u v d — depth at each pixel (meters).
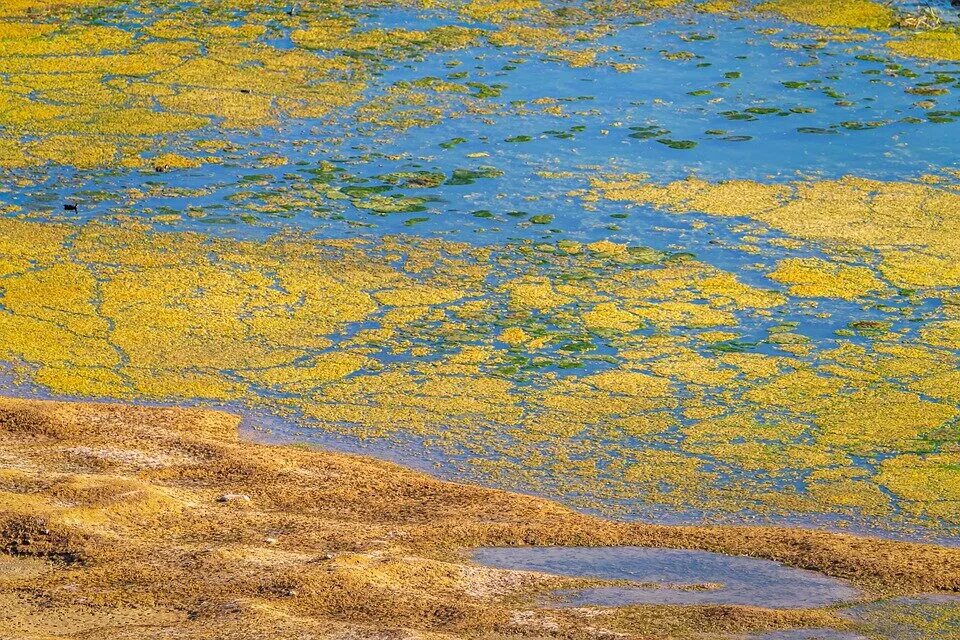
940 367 40.75
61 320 44.28
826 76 65.38
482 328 43.81
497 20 72.44
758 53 68.06
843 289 46.19
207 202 53.75
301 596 27.36
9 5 73.56
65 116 61.91
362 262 48.62
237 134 60.28
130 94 64.06
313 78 65.81
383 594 27.59
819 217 51.91
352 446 36.97
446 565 29.23
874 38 69.56
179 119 61.59
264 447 36.50
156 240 50.34
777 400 39.00
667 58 67.75
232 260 48.81
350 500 33.53
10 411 37.22
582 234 50.72
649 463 35.94
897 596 28.09
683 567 29.80
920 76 65.19
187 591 27.69
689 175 55.72
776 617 26.77
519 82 65.38
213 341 43.03
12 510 30.47
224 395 39.81
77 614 26.47
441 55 68.38
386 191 54.59
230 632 25.30
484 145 58.91
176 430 37.09
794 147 58.31
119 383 40.38
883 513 33.22
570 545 30.95
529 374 40.81
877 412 38.19
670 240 50.19
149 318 44.47
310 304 45.53
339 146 58.97
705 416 38.22
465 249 49.56
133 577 28.27
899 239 50.03
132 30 71.00
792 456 36.06
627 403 39.03
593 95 63.88
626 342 42.75
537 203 53.38
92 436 36.28
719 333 43.19
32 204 53.50
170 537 30.61
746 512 33.47
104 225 51.66
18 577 28.31
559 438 37.28
